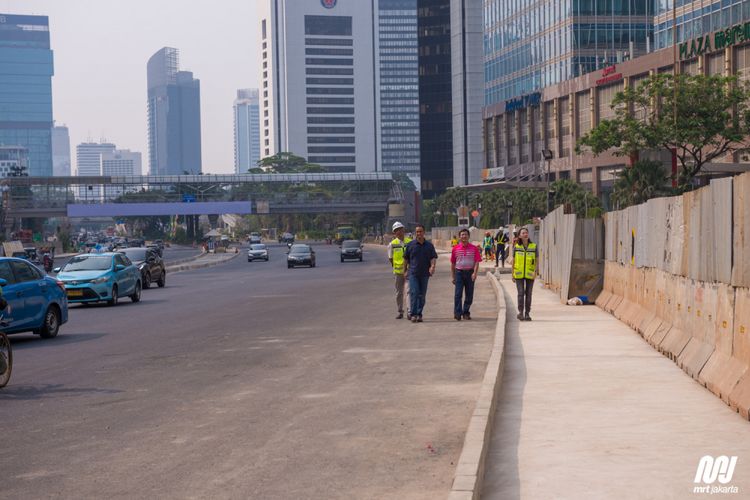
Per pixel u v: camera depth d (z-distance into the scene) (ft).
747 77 240.73
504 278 131.34
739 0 240.94
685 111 199.11
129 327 72.59
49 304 65.36
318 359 48.85
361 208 499.51
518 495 22.48
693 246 42.45
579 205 276.41
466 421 31.60
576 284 82.74
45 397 38.88
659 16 284.20
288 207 494.18
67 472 25.58
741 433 28.66
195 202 486.38
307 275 165.07
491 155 432.66
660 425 30.01
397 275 72.38
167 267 218.18
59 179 472.85
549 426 30.30
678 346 44.21
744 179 33.24
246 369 45.70
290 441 28.86
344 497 22.56
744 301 33.22
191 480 24.34
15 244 267.39
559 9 355.36
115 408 35.73
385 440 28.78
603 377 40.29
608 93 319.68
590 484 23.25
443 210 466.70
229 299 103.60
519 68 396.78
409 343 55.52
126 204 478.18
